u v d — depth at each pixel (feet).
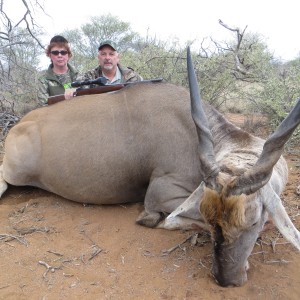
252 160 5.12
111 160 6.83
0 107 13.04
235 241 4.61
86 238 6.24
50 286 5.19
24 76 14.34
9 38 13.80
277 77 12.38
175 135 6.51
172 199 6.50
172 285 5.16
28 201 7.52
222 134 6.18
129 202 7.44
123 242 6.12
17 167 7.44
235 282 4.98
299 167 8.89
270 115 11.75
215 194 4.53
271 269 5.37
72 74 10.46
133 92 7.07
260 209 4.65
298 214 6.72
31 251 5.91
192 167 6.39
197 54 13.51
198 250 5.86
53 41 9.88
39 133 7.30
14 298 4.99
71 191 7.24
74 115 7.16
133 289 5.12
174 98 6.75
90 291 5.10
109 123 6.91
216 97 13.20
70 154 7.02
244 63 13.55
